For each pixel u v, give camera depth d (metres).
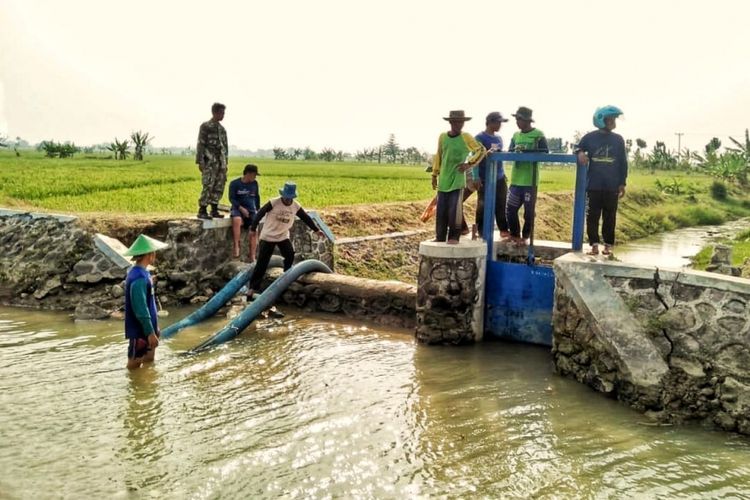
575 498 5.05
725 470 5.56
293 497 4.96
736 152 68.88
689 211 47.00
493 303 9.48
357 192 30.19
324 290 10.90
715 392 6.49
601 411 6.80
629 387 6.91
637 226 37.88
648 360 6.82
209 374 7.75
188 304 11.48
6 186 21.91
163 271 11.30
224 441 5.91
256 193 12.70
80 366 7.93
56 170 36.75
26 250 11.70
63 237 11.66
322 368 8.05
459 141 8.97
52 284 11.09
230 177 36.38
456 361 8.43
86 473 5.27
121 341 9.02
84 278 11.01
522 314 9.26
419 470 5.43
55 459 5.50
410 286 10.34
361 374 7.84
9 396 6.90
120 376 7.59
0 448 5.68
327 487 5.12
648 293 7.04
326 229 15.10
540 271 9.06
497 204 10.27
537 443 6.00
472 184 9.40
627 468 5.56
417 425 6.34
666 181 61.69
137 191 23.00
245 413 6.56
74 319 10.19
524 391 7.34
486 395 7.20
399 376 7.79
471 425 6.36
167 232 12.02
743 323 6.44
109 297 10.71
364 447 5.83
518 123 9.57
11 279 11.37
